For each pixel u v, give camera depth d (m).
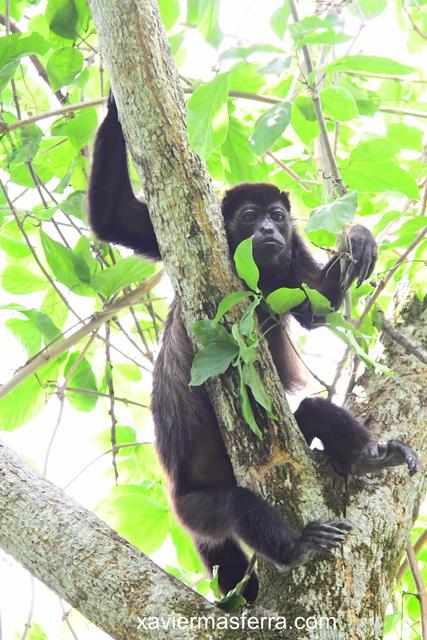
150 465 11.94
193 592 6.84
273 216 10.97
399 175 9.52
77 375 11.40
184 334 9.70
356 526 7.42
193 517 9.43
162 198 7.92
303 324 10.75
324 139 8.25
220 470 9.89
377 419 8.51
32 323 10.91
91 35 10.98
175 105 7.95
